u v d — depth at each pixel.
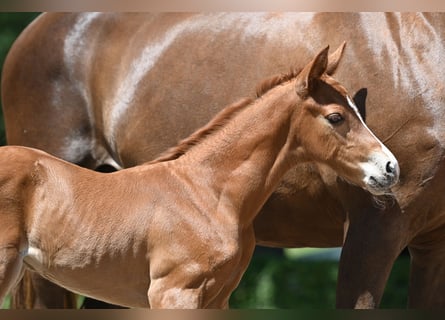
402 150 8.79
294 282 17.03
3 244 8.15
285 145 8.59
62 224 8.30
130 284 8.39
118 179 8.50
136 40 10.47
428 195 8.77
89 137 10.86
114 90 10.52
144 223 8.27
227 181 8.51
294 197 9.44
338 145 8.39
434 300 9.40
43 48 10.99
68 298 10.94
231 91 9.67
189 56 9.99
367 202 8.92
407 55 8.93
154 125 10.13
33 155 8.43
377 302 8.89
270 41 9.56
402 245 8.91
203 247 8.20
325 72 8.50
